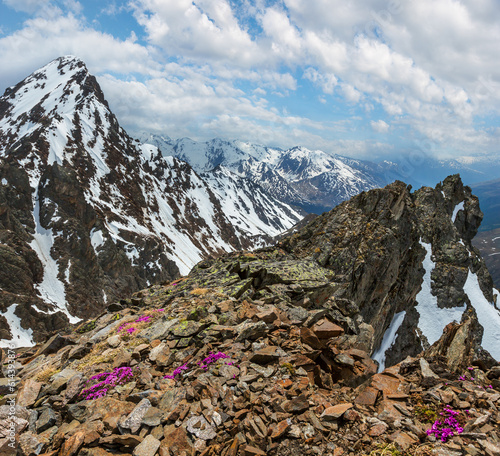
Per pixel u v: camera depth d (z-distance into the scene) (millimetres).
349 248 35469
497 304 69500
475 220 77562
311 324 13500
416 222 54875
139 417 8703
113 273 177750
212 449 7543
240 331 12469
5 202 149000
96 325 17781
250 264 22125
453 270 64062
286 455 7270
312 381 9781
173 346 12523
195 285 20609
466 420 7527
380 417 8000
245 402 8758
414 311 59312
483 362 9922
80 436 8133
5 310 117688
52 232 161000
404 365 10094
